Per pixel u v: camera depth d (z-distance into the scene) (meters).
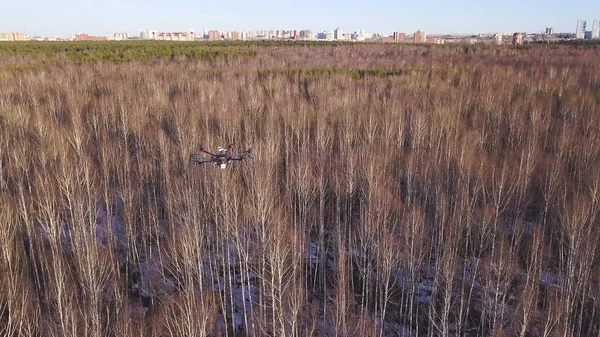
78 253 26.64
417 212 31.89
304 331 26.52
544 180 38.62
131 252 32.78
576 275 28.61
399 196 35.59
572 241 27.52
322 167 36.78
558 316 24.97
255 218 29.19
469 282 30.94
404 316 28.34
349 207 35.34
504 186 35.38
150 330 25.48
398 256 29.19
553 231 35.09
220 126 44.41
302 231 34.72
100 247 31.12
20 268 28.47
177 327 23.69
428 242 33.47
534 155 38.59
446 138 43.47
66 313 22.17
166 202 35.41
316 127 45.56
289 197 35.88
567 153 42.28
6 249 25.16
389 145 43.44
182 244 28.45
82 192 33.25
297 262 29.64
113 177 38.75
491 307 26.78
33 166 37.53
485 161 38.06
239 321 28.20
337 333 25.03
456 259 29.52
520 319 25.81
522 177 36.19
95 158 40.81
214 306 26.22
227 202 29.88
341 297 26.12
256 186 30.23
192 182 34.44
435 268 30.73
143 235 32.97
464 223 33.00
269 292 28.17
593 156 39.19
